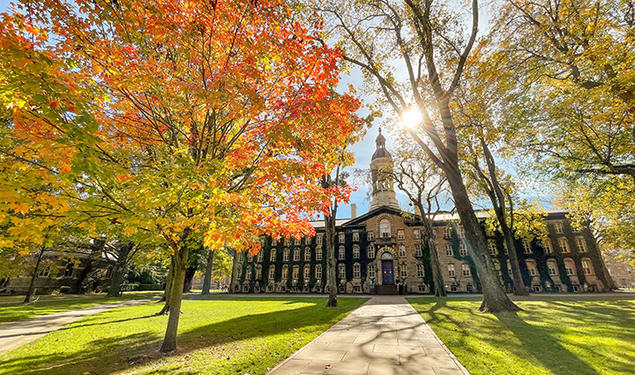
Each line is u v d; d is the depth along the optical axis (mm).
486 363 6145
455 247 41438
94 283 48719
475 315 12695
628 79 9805
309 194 7625
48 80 3664
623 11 11820
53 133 4227
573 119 13148
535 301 19375
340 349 7512
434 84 15391
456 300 21672
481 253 13977
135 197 5602
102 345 9023
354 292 42969
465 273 39906
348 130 6695
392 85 16500
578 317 11781
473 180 27562
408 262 42031
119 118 6598
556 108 12781
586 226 37781
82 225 5719
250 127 7340
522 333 8898
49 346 8984
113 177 4754
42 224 5188
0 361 7449
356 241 45844
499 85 13781
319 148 6902
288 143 6258
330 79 5695
